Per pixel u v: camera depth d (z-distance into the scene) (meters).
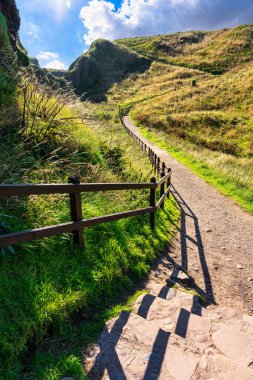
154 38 86.38
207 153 20.34
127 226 5.42
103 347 2.79
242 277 5.22
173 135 26.86
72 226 3.68
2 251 3.10
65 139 6.03
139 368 2.54
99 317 3.26
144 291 4.09
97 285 3.65
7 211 3.80
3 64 6.72
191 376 2.48
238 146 24.27
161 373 2.50
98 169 6.31
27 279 3.07
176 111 34.59
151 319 3.40
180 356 2.71
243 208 9.86
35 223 3.88
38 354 2.62
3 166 4.38
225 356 2.87
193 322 3.38
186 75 55.56
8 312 2.70
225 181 12.80
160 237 6.01
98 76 68.56
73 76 69.00
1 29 7.54
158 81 57.00
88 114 8.36
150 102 41.78
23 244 3.36
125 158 8.67
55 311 2.95
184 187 12.18
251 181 12.67
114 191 6.24
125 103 45.66
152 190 5.88
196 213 8.94
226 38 67.31
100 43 77.06
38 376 2.40
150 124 30.48
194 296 4.16
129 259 4.54
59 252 3.71
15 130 5.54
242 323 3.68
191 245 6.38
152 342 2.87
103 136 8.78
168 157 18.27
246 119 29.72
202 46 70.75
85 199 5.29
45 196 4.38
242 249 6.54
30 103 6.43
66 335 2.90
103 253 4.18
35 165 4.96
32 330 2.72
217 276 5.16
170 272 4.93
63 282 3.37
